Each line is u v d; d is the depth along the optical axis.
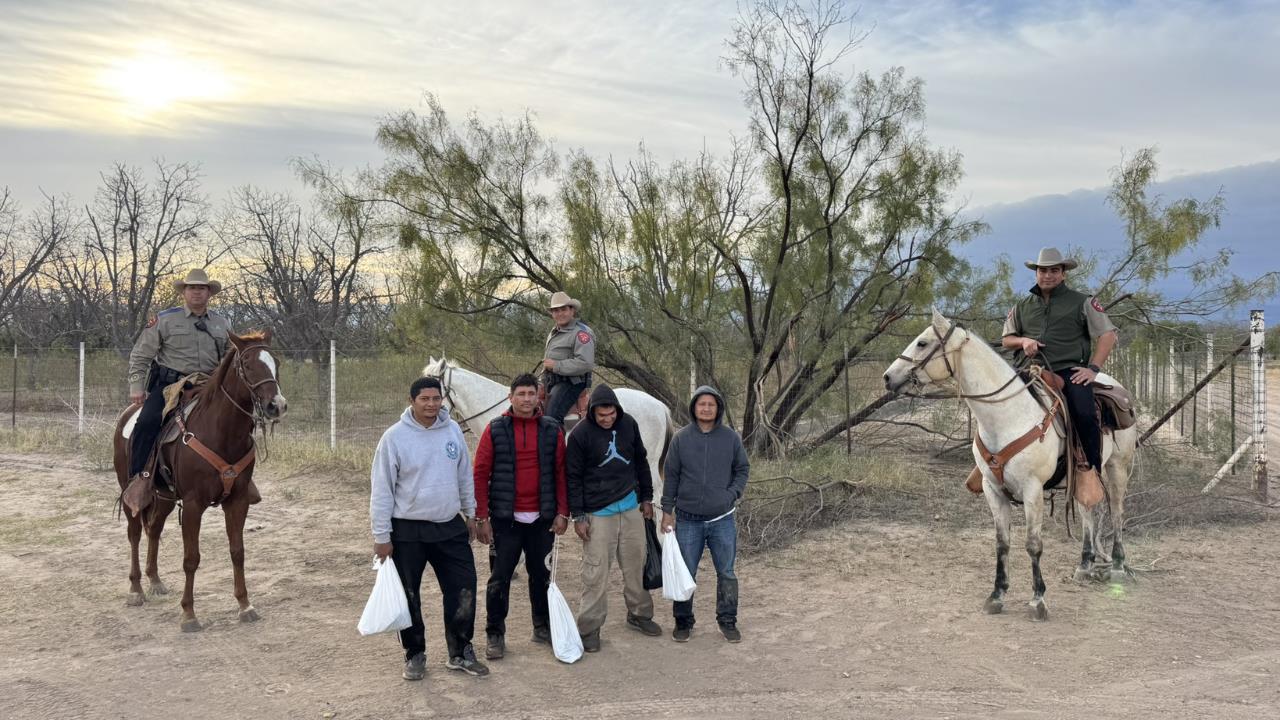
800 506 9.57
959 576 7.30
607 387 5.57
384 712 4.66
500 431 5.43
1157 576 7.27
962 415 13.60
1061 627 5.97
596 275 12.45
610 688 4.97
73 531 9.07
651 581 5.74
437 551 5.13
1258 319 10.21
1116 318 12.25
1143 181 12.09
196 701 4.84
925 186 12.10
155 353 6.64
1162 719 4.46
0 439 15.70
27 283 31.55
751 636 5.87
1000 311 12.33
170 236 30.17
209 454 6.01
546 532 5.55
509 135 12.27
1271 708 4.59
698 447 5.73
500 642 5.44
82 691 4.98
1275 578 7.19
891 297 12.05
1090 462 6.27
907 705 4.68
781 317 12.22
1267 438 15.94
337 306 27.11
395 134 12.01
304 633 6.00
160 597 6.82
